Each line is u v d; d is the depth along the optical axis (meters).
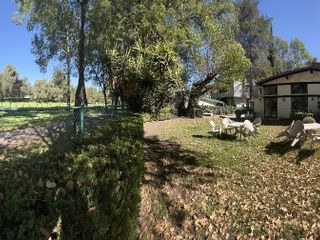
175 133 17.36
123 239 3.61
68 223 2.94
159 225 7.14
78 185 3.27
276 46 67.12
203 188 9.14
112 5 23.55
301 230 6.85
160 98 27.06
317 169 10.12
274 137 15.53
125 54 23.67
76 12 19.95
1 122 12.09
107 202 3.47
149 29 25.45
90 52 30.06
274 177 9.83
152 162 10.70
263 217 7.42
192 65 32.78
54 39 38.59
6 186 3.07
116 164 4.54
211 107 44.94
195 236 6.93
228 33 34.62
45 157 4.47
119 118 13.04
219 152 12.88
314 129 13.59
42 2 18.77
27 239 2.73
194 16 31.80
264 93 33.19
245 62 34.25
